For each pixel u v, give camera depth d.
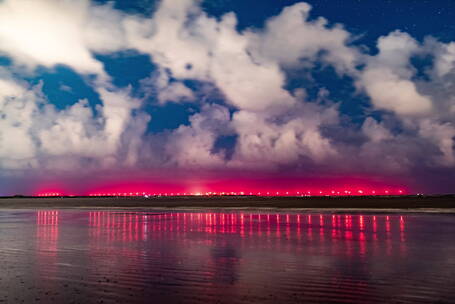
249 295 9.86
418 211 54.72
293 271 12.80
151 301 9.37
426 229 28.16
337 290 10.28
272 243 20.28
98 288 10.60
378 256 15.84
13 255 16.44
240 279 11.62
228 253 16.81
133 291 10.28
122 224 34.34
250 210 63.06
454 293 9.95
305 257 15.66
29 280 11.60
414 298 9.53
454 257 15.53
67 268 13.44
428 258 15.28
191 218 42.94
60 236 24.17
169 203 102.69
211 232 26.52
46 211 66.56
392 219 39.34
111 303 9.20
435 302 9.20
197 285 10.91
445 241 20.88
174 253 16.84
